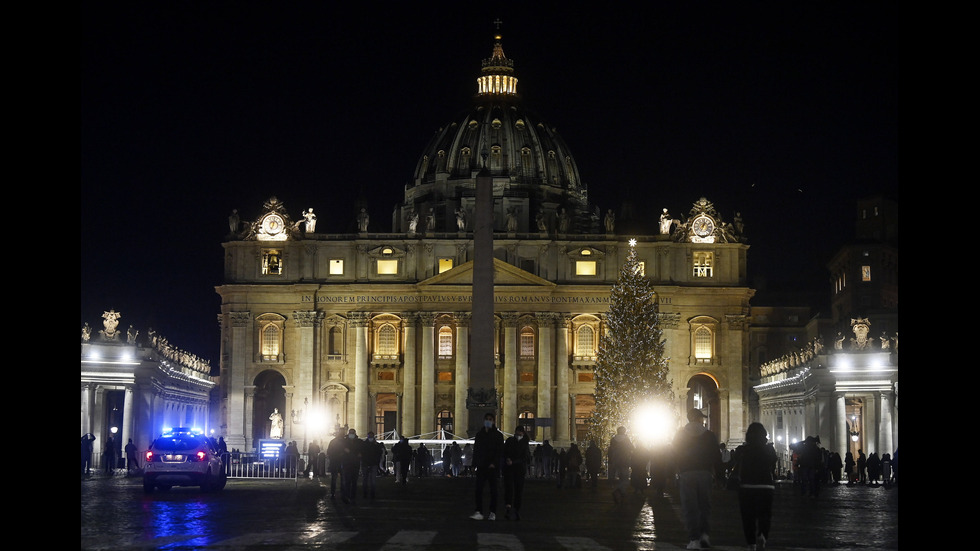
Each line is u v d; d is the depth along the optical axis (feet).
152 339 372.38
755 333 611.88
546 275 508.53
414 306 501.15
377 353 503.61
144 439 344.90
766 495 85.81
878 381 337.31
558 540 95.71
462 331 497.87
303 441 491.72
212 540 90.89
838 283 542.98
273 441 352.90
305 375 496.23
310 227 508.12
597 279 508.53
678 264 508.94
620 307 391.45
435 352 504.43
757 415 593.01
